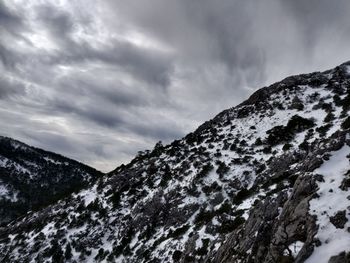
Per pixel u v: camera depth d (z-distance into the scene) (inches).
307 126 2362.2
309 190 885.2
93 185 3449.8
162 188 2566.4
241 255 954.7
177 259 1587.1
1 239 3292.3
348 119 1471.5
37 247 2605.8
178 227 2036.2
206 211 2027.6
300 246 748.0
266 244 877.8
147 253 1920.5
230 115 3545.8
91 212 2790.4
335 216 732.7
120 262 2108.8
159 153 3452.3
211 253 1259.8
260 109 3223.4
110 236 2455.7
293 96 3107.8
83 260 2333.9
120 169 3592.5
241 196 1877.5
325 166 954.7
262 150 2390.5
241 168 2245.3
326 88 3095.5
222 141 2876.5
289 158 1940.2
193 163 2610.7
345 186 815.1
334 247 659.4
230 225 1423.5
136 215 2474.2
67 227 2706.7
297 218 819.4
